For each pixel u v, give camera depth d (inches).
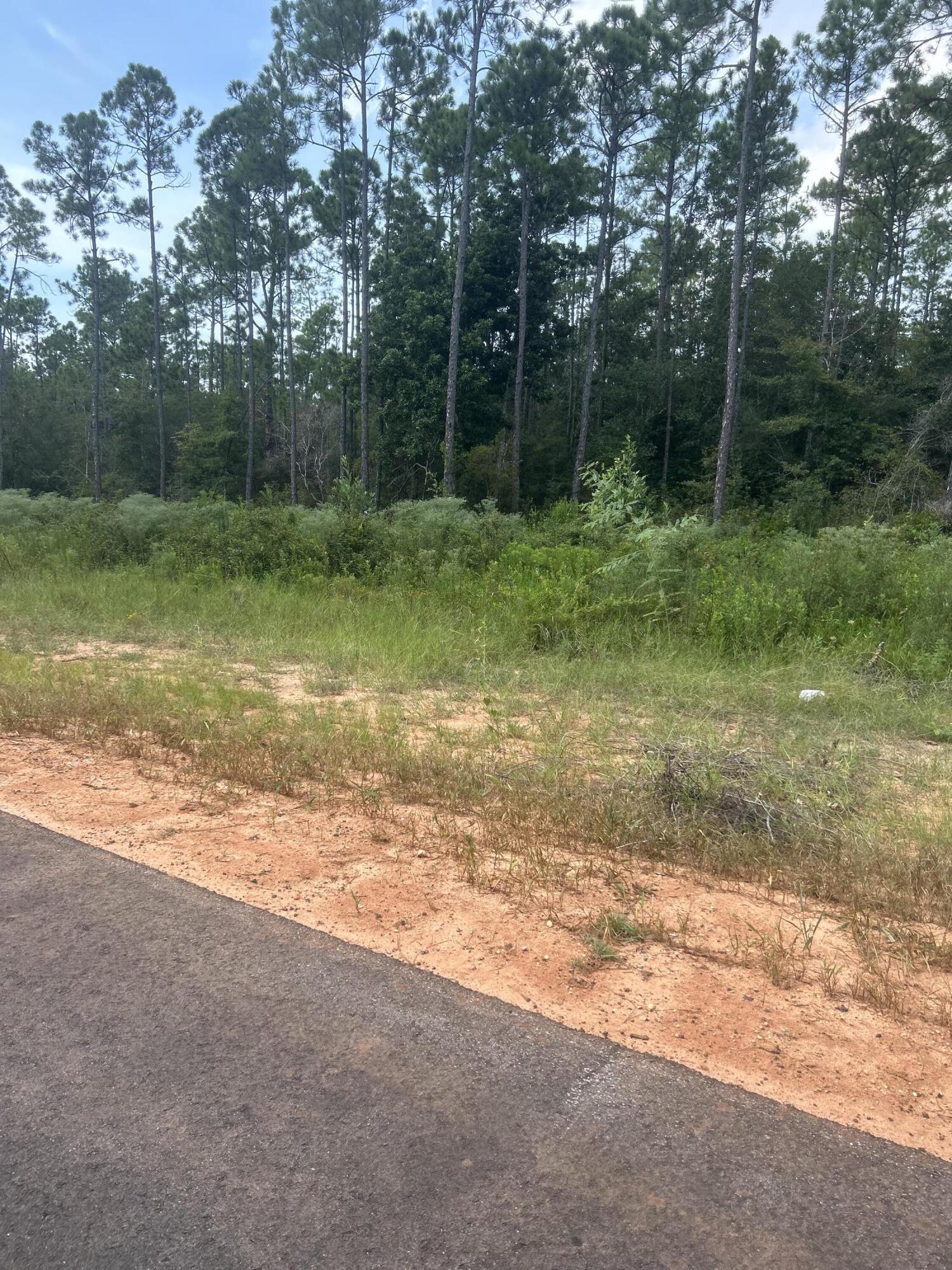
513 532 564.7
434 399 1270.9
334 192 1501.0
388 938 125.0
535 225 1381.6
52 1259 70.8
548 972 116.9
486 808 176.4
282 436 1797.5
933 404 1192.8
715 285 1533.0
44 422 2102.6
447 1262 70.4
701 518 605.9
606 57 1187.3
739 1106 90.7
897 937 129.3
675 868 152.9
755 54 873.5
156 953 119.3
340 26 1142.3
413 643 333.1
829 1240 73.4
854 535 453.7
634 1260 70.8
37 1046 99.1
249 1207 76.2
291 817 171.9
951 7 1111.0
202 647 350.9
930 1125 88.8
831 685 281.1
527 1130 86.0
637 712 256.1
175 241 1990.7
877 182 1395.2
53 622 398.3
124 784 188.9
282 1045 99.4
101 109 1476.4
